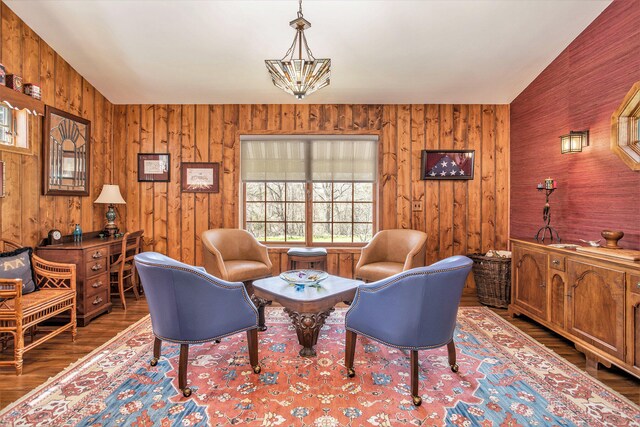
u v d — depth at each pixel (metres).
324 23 2.90
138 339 2.74
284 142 4.33
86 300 3.03
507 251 4.01
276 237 4.46
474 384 2.09
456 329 2.98
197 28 2.98
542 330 2.97
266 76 3.70
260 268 3.57
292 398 1.94
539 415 1.80
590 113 2.91
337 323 3.12
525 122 3.88
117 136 4.25
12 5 2.75
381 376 2.19
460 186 4.21
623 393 2.00
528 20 2.87
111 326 3.02
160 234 4.27
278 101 4.19
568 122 3.18
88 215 3.81
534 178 3.71
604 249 2.38
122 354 2.47
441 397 1.95
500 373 2.22
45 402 1.88
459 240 4.22
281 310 3.48
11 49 2.80
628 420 1.76
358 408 1.85
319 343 2.68
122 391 2.00
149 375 2.18
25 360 2.38
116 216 4.25
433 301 1.88
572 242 3.01
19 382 2.09
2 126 2.72
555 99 3.36
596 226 2.86
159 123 4.24
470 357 2.45
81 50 3.28
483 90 3.93
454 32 3.01
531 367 2.31
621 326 2.11
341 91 3.96
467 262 1.99
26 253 2.64
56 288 2.72
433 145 4.21
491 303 3.63
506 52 3.28
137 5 2.75
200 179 4.25
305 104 4.23
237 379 2.14
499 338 2.79
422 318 1.88
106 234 3.85
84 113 3.71
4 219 2.75
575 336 2.49
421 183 4.22
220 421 1.74
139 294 4.01
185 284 1.92
